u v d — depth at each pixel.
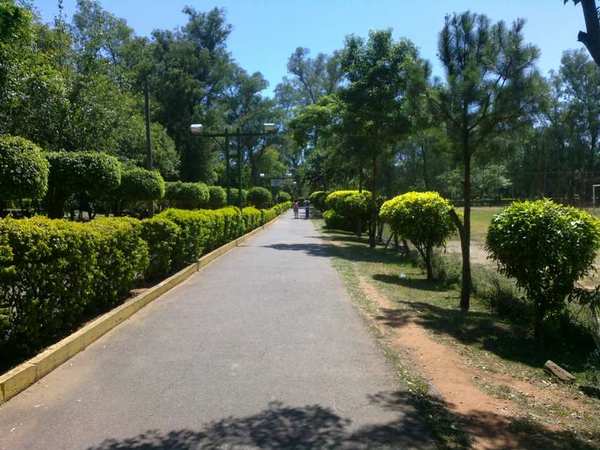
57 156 15.30
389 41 18.88
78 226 6.17
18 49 15.02
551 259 6.61
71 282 5.84
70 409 4.24
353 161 22.48
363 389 4.79
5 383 4.40
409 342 6.45
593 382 5.32
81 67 26.19
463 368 5.58
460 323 7.63
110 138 25.00
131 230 7.81
